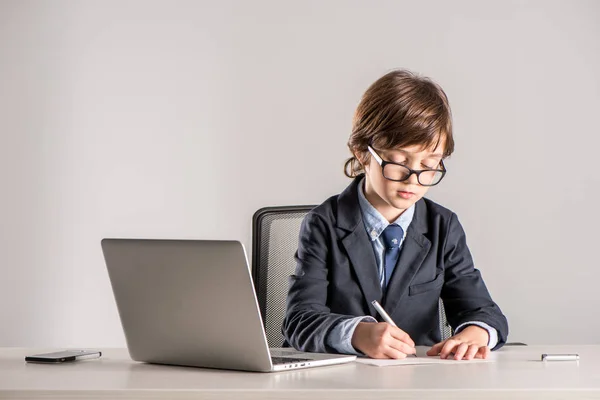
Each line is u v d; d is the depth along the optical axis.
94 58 3.08
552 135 2.95
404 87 1.53
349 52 3.00
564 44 2.95
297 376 1.04
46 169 3.07
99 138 3.06
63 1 3.09
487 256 2.95
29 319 3.05
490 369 1.11
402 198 1.50
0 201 3.07
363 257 1.58
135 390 0.92
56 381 0.99
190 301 1.13
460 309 1.59
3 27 3.10
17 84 3.09
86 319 3.04
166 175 3.04
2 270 3.06
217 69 3.04
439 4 2.98
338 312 1.58
